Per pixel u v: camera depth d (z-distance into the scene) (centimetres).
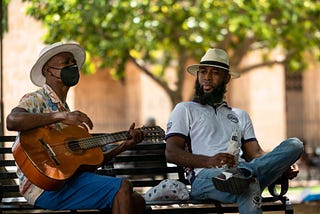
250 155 842
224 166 771
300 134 2816
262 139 2742
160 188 791
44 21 1578
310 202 1399
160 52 2309
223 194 768
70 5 1616
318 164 2314
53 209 736
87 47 1862
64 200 729
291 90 2842
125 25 1891
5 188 807
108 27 1830
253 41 2067
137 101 2798
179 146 802
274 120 2747
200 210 796
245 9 1878
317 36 2078
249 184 749
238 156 810
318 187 1841
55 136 728
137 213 739
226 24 1888
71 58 763
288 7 1914
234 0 1878
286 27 1983
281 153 769
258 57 2694
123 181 723
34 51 1238
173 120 812
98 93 2844
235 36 2053
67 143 728
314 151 2561
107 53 1911
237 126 828
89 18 1714
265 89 2742
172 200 787
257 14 1867
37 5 1505
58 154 720
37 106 741
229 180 736
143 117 2778
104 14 1727
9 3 1240
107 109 2841
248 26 1850
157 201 783
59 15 1609
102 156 740
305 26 1997
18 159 715
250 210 748
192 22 1883
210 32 1889
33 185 736
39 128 726
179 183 796
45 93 754
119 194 716
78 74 763
